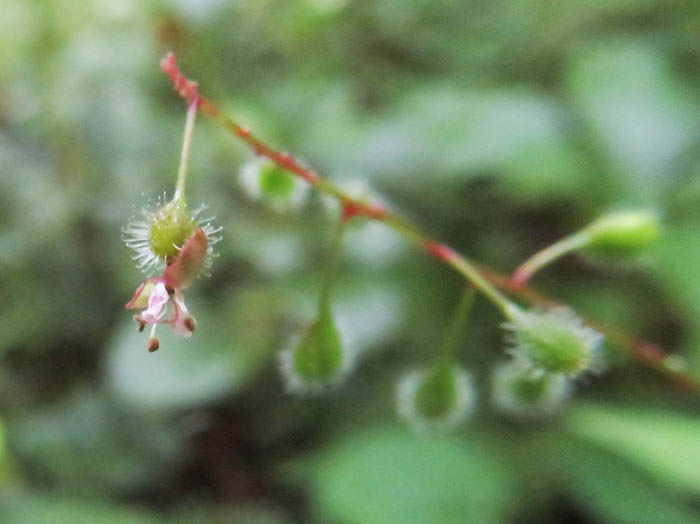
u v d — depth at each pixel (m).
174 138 0.07
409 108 0.07
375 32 0.08
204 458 0.06
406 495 0.05
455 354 0.06
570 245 0.05
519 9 0.08
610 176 0.07
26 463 0.06
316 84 0.07
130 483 0.06
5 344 0.06
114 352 0.06
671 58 0.07
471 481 0.05
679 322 0.06
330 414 0.06
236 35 0.07
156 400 0.06
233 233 0.06
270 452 0.06
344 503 0.05
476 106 0.07
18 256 0.06
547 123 0.07
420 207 0.07
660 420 0.05
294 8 0.07
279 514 0.06
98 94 0.07
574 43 0.08
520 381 0.05
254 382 0.06
